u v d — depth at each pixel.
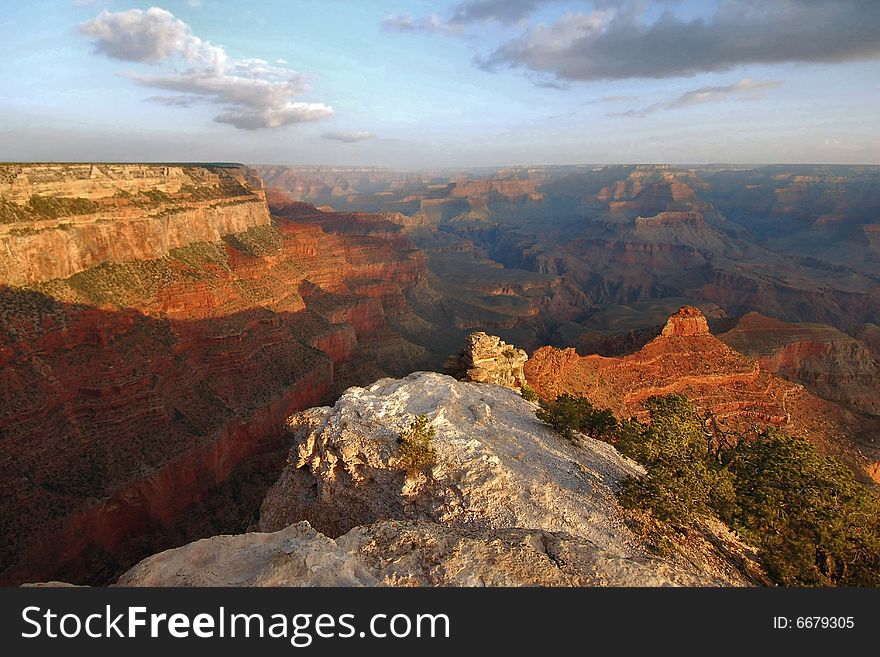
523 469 28.77
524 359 54.31
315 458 31.69
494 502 25.50
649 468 31.06
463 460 27.75
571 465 31.80
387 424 30.94
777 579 25.62
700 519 28.41
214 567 14.47
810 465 31.59
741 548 27.83
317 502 31.17
